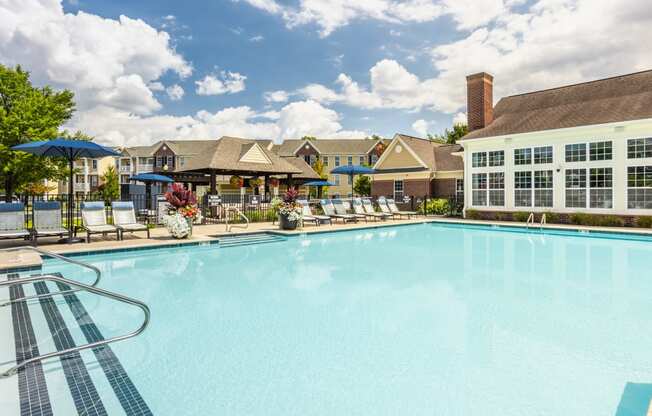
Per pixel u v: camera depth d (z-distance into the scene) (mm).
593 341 4301
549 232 15164
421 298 6113
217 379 3416
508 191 18562
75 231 11148
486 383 3352
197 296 6180
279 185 34750
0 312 5148
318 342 4277
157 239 11336
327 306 5664
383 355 3939
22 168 19562
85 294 6074
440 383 3346
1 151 18297
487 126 20750
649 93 15992
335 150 50562
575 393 3168
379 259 9703
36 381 3291
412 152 28562
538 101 21312
